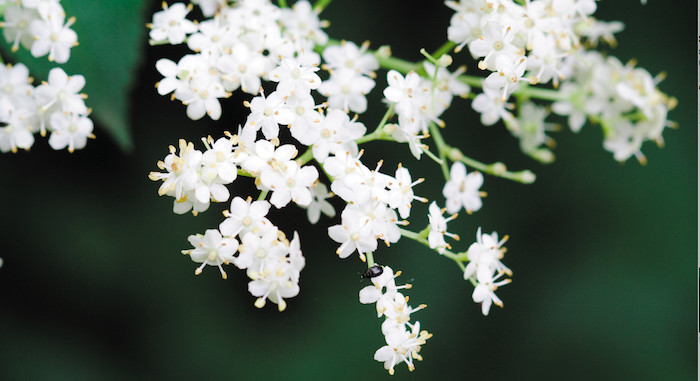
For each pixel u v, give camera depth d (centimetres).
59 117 35
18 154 39
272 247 33
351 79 36
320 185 36
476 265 35
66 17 35
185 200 34
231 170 33
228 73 35
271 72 34
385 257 41
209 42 35
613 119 38
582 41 39
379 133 35
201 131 39
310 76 34
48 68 35
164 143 39
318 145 34
